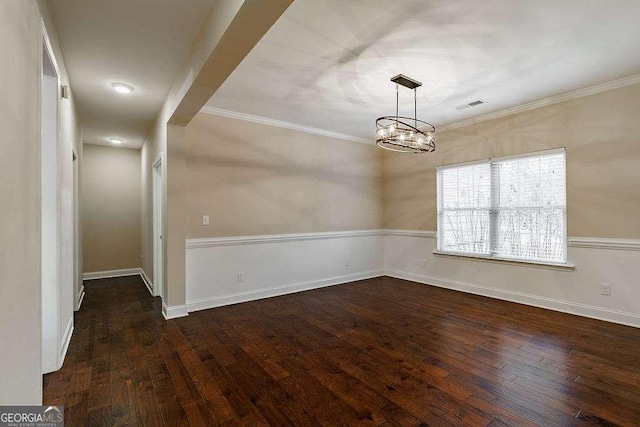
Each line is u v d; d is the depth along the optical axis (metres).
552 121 3.77
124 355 2.64
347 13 2.18
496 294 4.32
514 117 4.11
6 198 1.07
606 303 3.39
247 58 2.79
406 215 5.55
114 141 5.50
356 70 3.03
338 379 2.26
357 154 5.56
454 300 4.24
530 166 4.01
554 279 3.78
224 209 4.07
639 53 2.74
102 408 1.93
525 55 2.77
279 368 2.42
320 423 1.79
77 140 3.86
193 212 3.84
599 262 3.44
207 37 2.12
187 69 2.64
